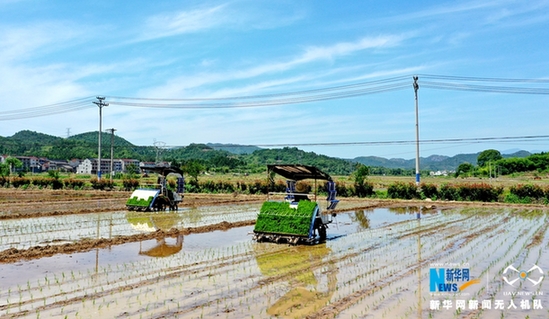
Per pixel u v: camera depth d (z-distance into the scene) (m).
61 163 126.81
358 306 8.72
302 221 15.98
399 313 8.30
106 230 18.94
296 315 8.13
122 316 7.91
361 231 20.02
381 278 11.02
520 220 24.33
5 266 11.87
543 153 117.19
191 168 48.25
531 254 14.23
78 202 32.41
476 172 112.56
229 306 8.59
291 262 12.91
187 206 31.56
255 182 45.81
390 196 40.78
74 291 9.46
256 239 16.53
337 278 11.02
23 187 48.56
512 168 111.19
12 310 8.17
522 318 8.06
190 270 11.59
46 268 11.65
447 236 18.36
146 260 12.80
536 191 35.91
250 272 11.53
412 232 19.62
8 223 20.95
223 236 17.91
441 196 39.28
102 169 123.56
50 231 18.50
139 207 26.42
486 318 8.06
